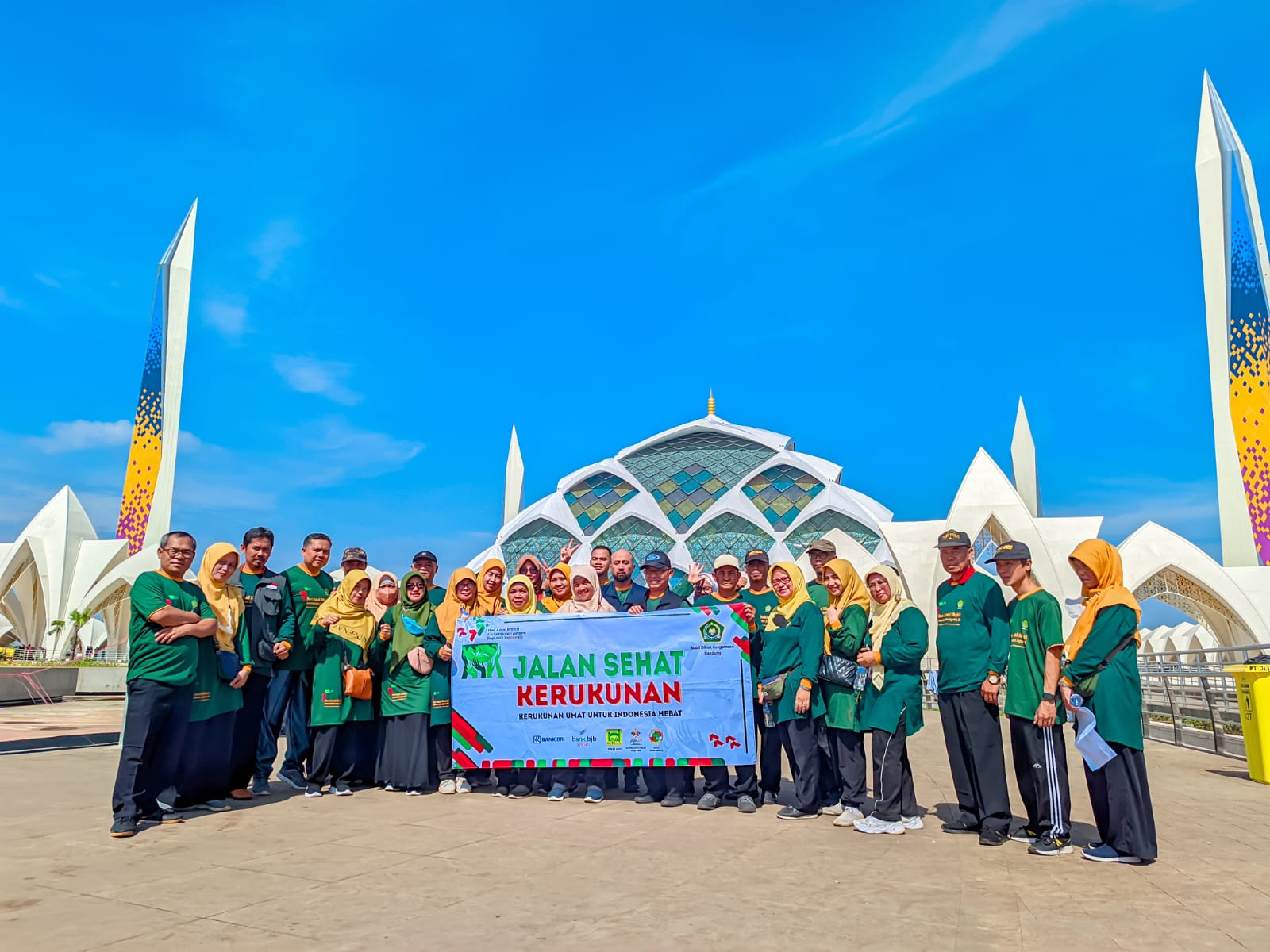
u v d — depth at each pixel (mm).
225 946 3508
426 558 8750
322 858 5195
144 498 44469
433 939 3633
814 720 7211
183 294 45500
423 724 8211
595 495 57875
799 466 56406
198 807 7055
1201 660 13414
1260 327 31859
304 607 8180
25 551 44531
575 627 7898
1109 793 5453
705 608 7707
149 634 6148
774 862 5227
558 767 7715
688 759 7477
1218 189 33156
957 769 6434
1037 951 3535
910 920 3984
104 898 4250
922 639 6465
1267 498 31844
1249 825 6789
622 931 3754
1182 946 3625
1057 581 34062
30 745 11812
